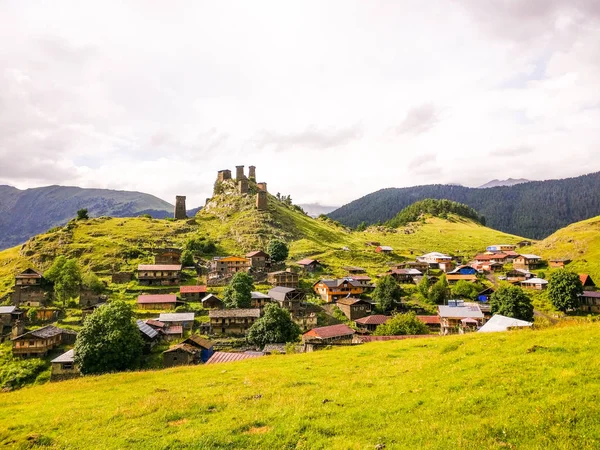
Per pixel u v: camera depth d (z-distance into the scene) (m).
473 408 22.69
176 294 146.38
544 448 17.58
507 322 60.09
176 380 43.00
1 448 24.33
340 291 150.25
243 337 112.88
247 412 27.14
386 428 22.16
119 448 23.02
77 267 141.25
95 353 81.50
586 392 21.48
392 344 52.03
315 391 31.16
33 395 42.41
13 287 146.50
